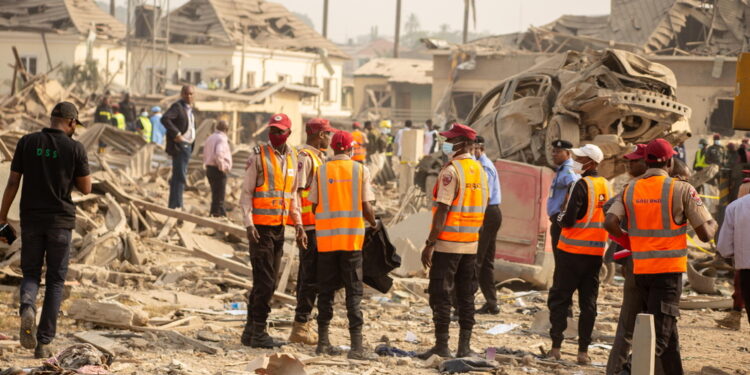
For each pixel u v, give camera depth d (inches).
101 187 554.3
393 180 1134.4
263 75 2495.1
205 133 977.5
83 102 1476.4
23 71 1432.1
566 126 498.0
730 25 1909.4
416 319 378.9
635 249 253.6
